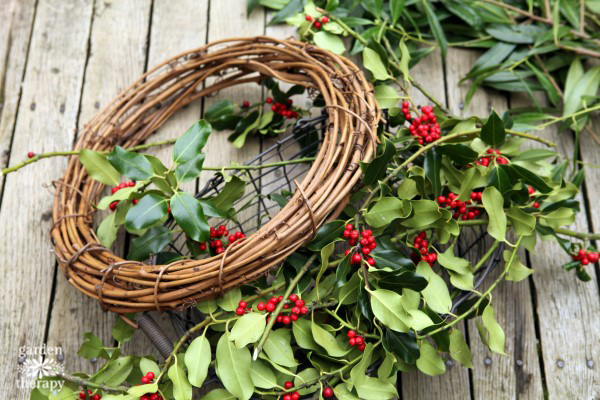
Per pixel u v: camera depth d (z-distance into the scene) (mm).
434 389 1086
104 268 1001
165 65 1229
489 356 1104
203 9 1268
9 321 1101
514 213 1042
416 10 1254
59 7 1260
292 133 1129
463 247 1147
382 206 980
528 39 1236
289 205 969
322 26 1167
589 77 1206
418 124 1076
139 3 1267
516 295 1132
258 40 1157
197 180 1179
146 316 1000
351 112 1009
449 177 1068
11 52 1234
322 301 998
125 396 934
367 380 964
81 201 1093
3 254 1130
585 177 1202
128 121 1158
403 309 937
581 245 1097
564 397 1090
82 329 1102
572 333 1117
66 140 1196
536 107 1222
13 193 1162
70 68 1230
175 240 1051
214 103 1227
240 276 962
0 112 1202
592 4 1234
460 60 1262
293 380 987
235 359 942
